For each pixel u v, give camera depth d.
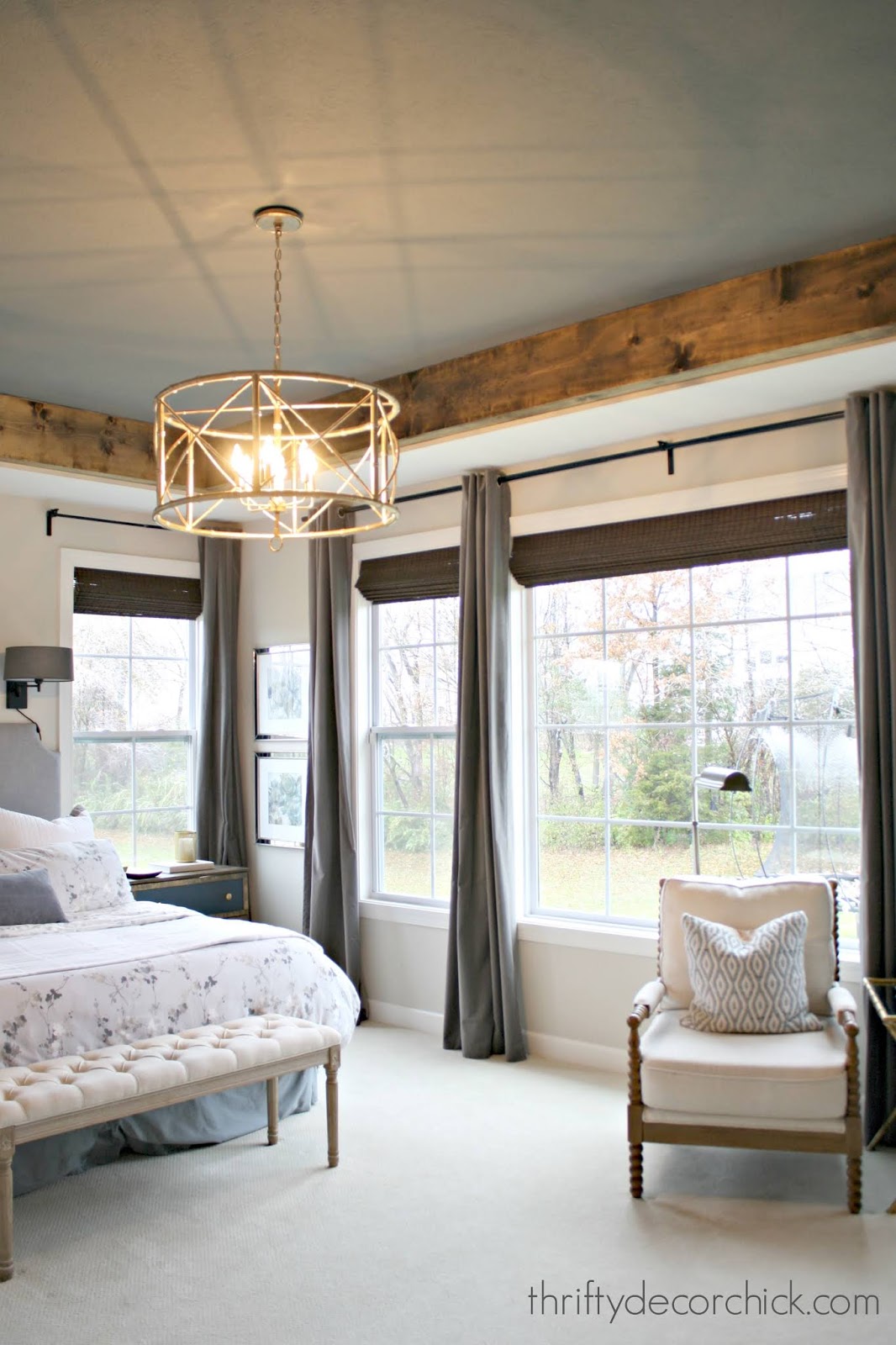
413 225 2.92
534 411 3.83
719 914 3.88
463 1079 4.54
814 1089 3.21
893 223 2.96
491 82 2.27
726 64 2.22
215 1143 3.88
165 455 2.86
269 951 4.08
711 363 3.35
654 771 4.71
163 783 6.11
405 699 5.61
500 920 4.84
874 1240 3.05
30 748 5.36
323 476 4.95
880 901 3.79
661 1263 2.94
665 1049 3.41
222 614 6.21
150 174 2.62
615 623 4.86
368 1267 2.96
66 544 5.64
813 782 4.26
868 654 3.85
